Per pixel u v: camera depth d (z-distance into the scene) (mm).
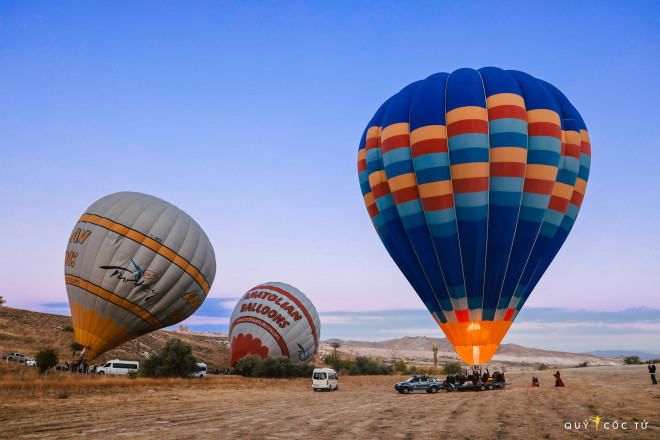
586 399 21125
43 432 13117
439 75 31484
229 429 13961
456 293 28625
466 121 28047
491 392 28156
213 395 26703
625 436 12094
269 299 49781
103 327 34156
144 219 35406
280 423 15305
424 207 29109
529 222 28391
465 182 27766
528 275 29312
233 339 48562
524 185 28406
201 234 39188
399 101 31781
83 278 33875
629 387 26297
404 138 30188
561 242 30719
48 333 63344
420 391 31875
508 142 27797
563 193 29594
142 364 37062
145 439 12188
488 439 12070
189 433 13180
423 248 29609
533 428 13672
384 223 32625
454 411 18406
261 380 39250
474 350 28266
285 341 47812
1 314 66688
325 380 32594
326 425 14836
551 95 30438
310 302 52031
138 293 34344
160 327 37000
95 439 12125
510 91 29000
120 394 24328
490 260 28109
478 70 31438
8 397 20766
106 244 34094
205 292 39312
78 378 30078
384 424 15000
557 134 28828
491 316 28594
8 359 42625
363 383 44344
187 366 37031
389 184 30875
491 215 27984
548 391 26641
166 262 35438
